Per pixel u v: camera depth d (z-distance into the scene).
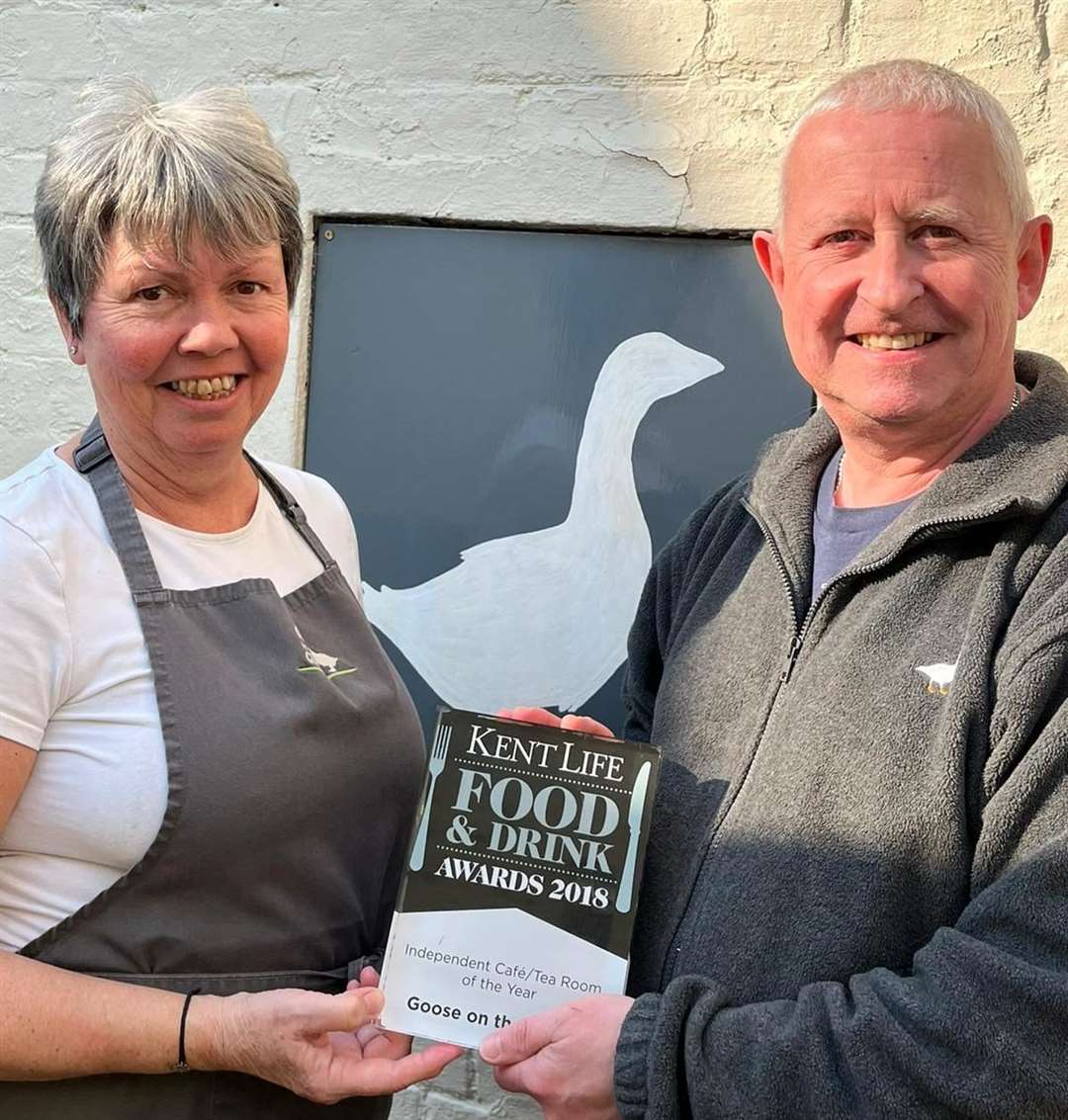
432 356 2.33
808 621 1.52
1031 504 1.37
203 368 1.48
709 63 2.17
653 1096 1.31
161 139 1.41
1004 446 1.44
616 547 2.25
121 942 1.44
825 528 1.60
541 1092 1.40
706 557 1.73
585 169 2.24
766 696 1.52
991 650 1.35
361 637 1.68
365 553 2.37
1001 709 1.32
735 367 2.19
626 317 2.24
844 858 1.36
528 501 2.29
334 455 2.38
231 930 1.49
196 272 1.45
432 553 2.34
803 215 1.51
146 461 1.54
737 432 2.19
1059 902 1.22
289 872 1.52
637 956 1.53
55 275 1.49
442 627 2.34
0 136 2.55
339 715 1.56
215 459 1.55
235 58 2.42
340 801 1.56
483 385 2.31
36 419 2.58
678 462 2.21
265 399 1.58
